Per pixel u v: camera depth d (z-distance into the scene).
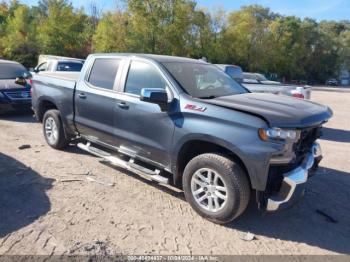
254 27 61.44
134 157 4.74
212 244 3.50
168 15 38.09
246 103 3.92
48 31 39.22
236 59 58.41
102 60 5.34
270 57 64.38
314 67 83.00
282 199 3.59
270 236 3.72
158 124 4.27
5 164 5.48
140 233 3.63
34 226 3.66
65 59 13.77
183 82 4.33
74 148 6.51
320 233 3.84
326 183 5.38
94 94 5.20
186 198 4.12
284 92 9.49
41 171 5.25
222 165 3.69
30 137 7.36
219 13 53.88
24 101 9.62
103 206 4.20
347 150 7.74
